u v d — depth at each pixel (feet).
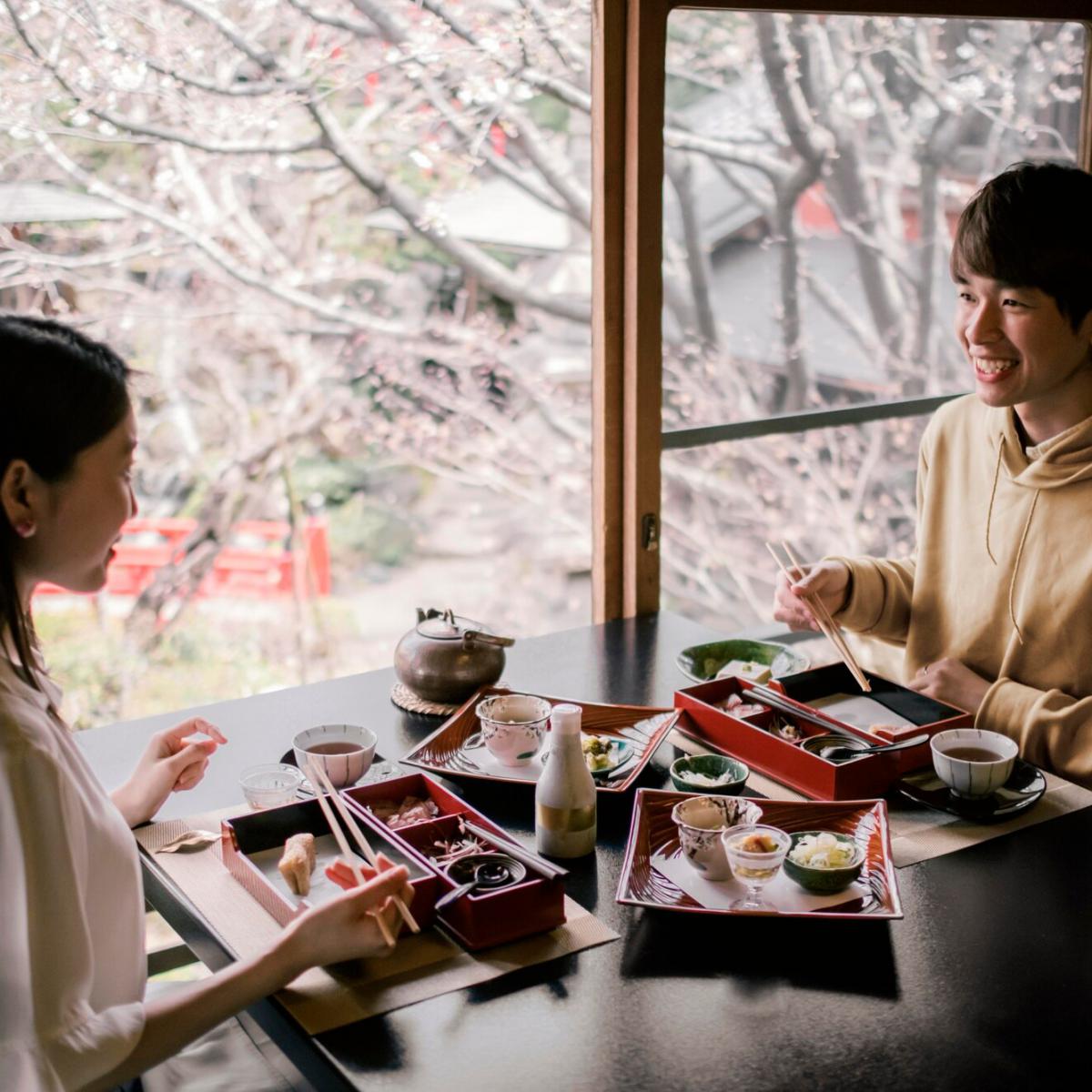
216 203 14.64
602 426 7.68
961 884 4.35
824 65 11.19
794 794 5.00
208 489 16.84
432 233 15.38
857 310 12.42
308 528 17.84
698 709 5.48
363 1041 3.50
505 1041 3.50
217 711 5.96
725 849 4.23
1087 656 5.86
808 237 11.92
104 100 11.32
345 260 16.14
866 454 14.44
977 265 5.55
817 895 4.22
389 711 5.96
